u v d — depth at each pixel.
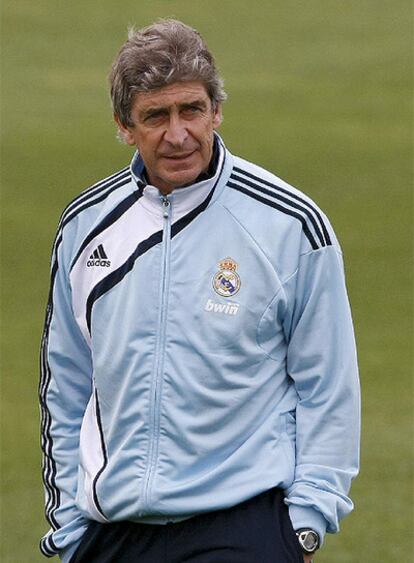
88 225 15.36
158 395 14.58
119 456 14.72
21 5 116.75
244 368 14.62
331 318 14.77
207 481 14.46
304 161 75.19
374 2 119.69
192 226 14.84
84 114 86.75
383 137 80.81
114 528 15.05
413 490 30.12
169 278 14.73
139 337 14.72
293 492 14.63
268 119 85.81
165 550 14.68
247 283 14.65
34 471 32.44
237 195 14.91
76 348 15.73
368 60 101.88
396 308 48.03
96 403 15.27
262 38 108.94
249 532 14.42
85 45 105.75
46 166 73.75
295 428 14.93
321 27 112.25
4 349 43.62
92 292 15.12
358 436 14.88
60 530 15.54
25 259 55.66
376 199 66.38
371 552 26.42
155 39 14.27
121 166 74.31
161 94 14.25
